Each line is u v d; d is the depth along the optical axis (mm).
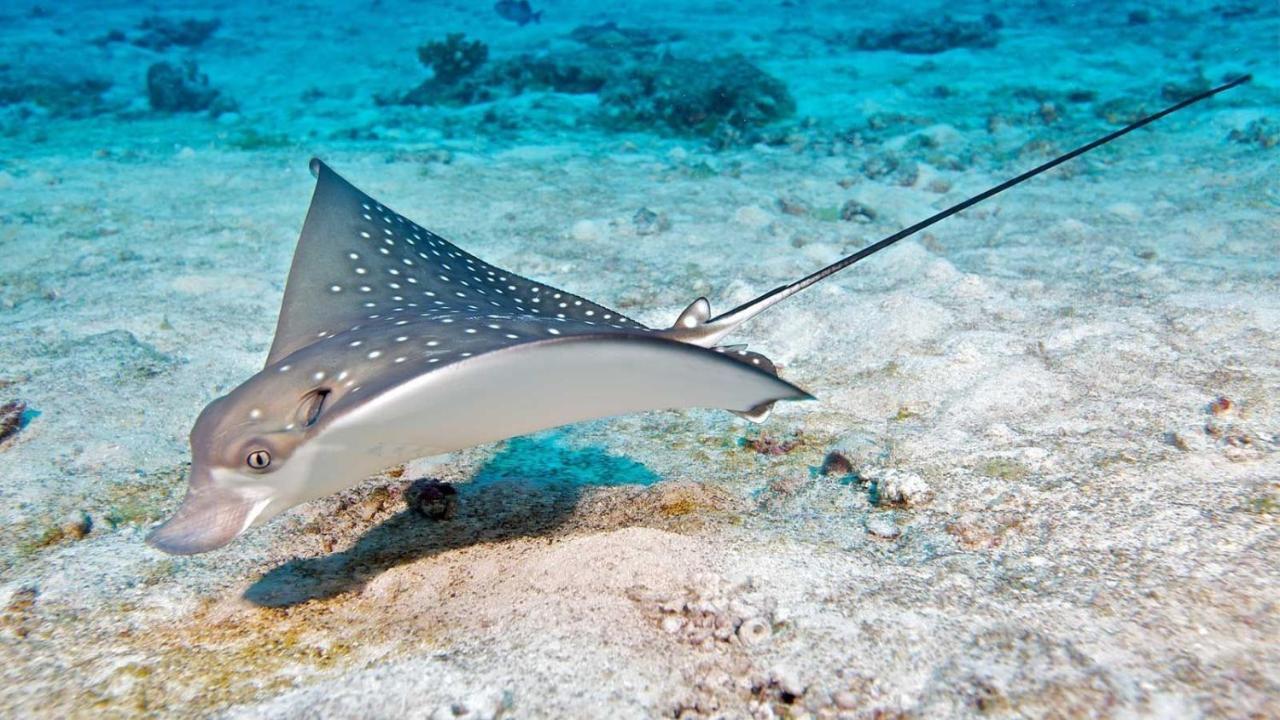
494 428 2102
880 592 2287
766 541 2607
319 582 2502
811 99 12992
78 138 12414
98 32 23625
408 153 10305
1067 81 12883
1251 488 2693
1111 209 6969
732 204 7934
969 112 11609
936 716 1782
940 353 4117
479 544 2658
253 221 7605
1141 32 16531
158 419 3826
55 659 2184
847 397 3828
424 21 25625
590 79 14266
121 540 2834
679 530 2695
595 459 3373
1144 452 3047
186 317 5215
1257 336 4047
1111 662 1902
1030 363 3932
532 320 2801
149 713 1951
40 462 3418
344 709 1887
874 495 2932
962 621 2117
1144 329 4238
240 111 14539
